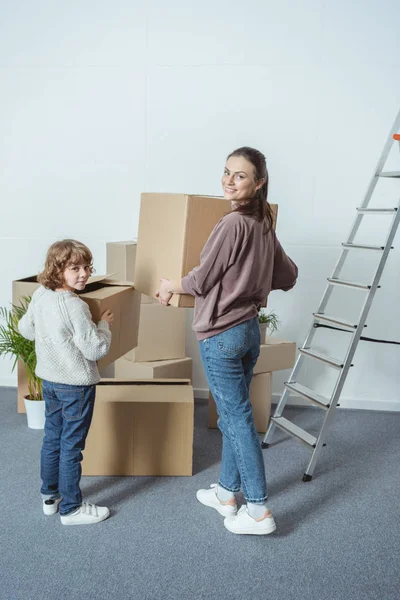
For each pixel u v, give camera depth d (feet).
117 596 5.23
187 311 10.86
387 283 10.28
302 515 6.82
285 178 10.21
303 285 10.55
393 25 9.51
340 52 9.70
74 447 6.29
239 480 6.63
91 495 7.11
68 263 6.01
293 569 5.72
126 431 7.53
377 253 10.19
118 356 7.43
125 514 6.68
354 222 8.89
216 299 5.76
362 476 7.94
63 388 6.15
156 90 10.23
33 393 9.37
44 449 6.47
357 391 10.75
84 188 10.71
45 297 6.17
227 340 5.81
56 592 5.26
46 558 5.78
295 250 10.44
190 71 10.10
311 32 9.70
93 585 5.38
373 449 8.92
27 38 10.34
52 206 10.84
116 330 7.11
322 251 10.37
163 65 10.14
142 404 7.45
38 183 10.80
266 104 10.02
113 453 7.59
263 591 5.37
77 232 10.87
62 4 10.16
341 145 9.97
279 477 7.85
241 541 6.20
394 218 8.02
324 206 10.21
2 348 9.07
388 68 9.65
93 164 10.61
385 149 8.85
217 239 5.51
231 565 5.76
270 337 10.08
